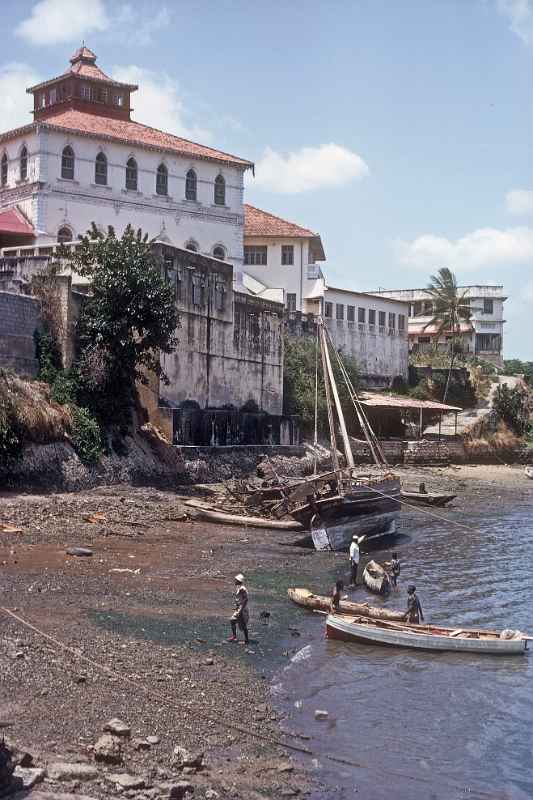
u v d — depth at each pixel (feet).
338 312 267.59
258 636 69.67
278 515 125.59
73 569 83.41
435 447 251.80
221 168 232.32
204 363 169.78
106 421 139.33
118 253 138.41
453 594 93.86
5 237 200.23
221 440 176.55
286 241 261.03
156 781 39.75
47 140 202.18
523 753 50.90
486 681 63.46
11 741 41.70
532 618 84.23
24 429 119.65
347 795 43.04
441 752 50.14
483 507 176.76
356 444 227.40
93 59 238.07
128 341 136.98
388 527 136.77
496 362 380.78
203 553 101.30
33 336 131.85
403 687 60.95
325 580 95.45
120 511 116.98
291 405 216.95
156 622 69.05
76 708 47.47
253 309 192.75
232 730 48.70
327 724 52.42
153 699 51.03
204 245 229.25
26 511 107.14
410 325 375.86
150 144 216.54
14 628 60.95
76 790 36.91
